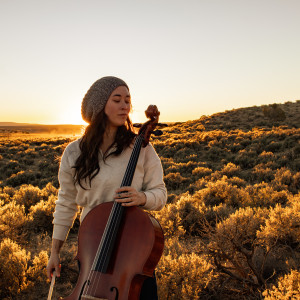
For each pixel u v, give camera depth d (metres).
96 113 1.76
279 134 23.62
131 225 1.70
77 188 1.90
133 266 1.62
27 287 3.87
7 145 31.53
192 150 22.88
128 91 1.80
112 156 1.81
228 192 8.31
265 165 14.81
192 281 3.31
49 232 6.40
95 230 1.76
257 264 3.98
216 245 3.69
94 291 1.58
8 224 5.89
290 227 4.03
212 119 47.47
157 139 31.69
